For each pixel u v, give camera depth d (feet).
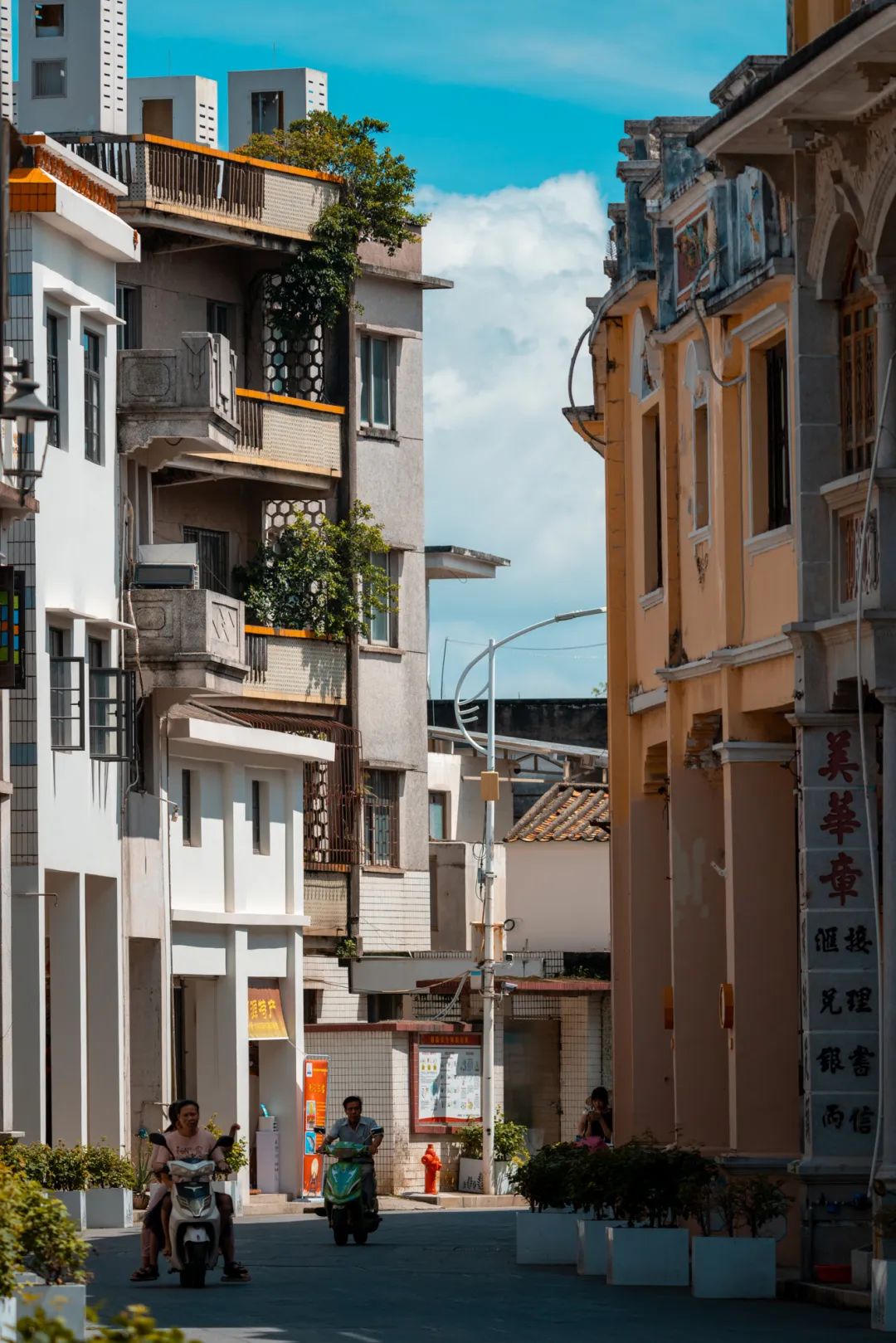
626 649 139.54
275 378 221.87
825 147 102.42
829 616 104.53
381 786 232.12
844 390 105.29
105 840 168.25
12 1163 130.52
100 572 169.27
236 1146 183.01
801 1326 87.40
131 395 175.73
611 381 139.95
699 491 124.67
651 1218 107.86
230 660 182.09
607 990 234.58
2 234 97.91
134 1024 178.50
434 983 227.40
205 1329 84.94
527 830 269.64
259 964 198.90
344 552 223.71
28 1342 39.60
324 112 230.27
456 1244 135.64
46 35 221.05
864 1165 102.58
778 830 115.85
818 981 104.01
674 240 126.82
